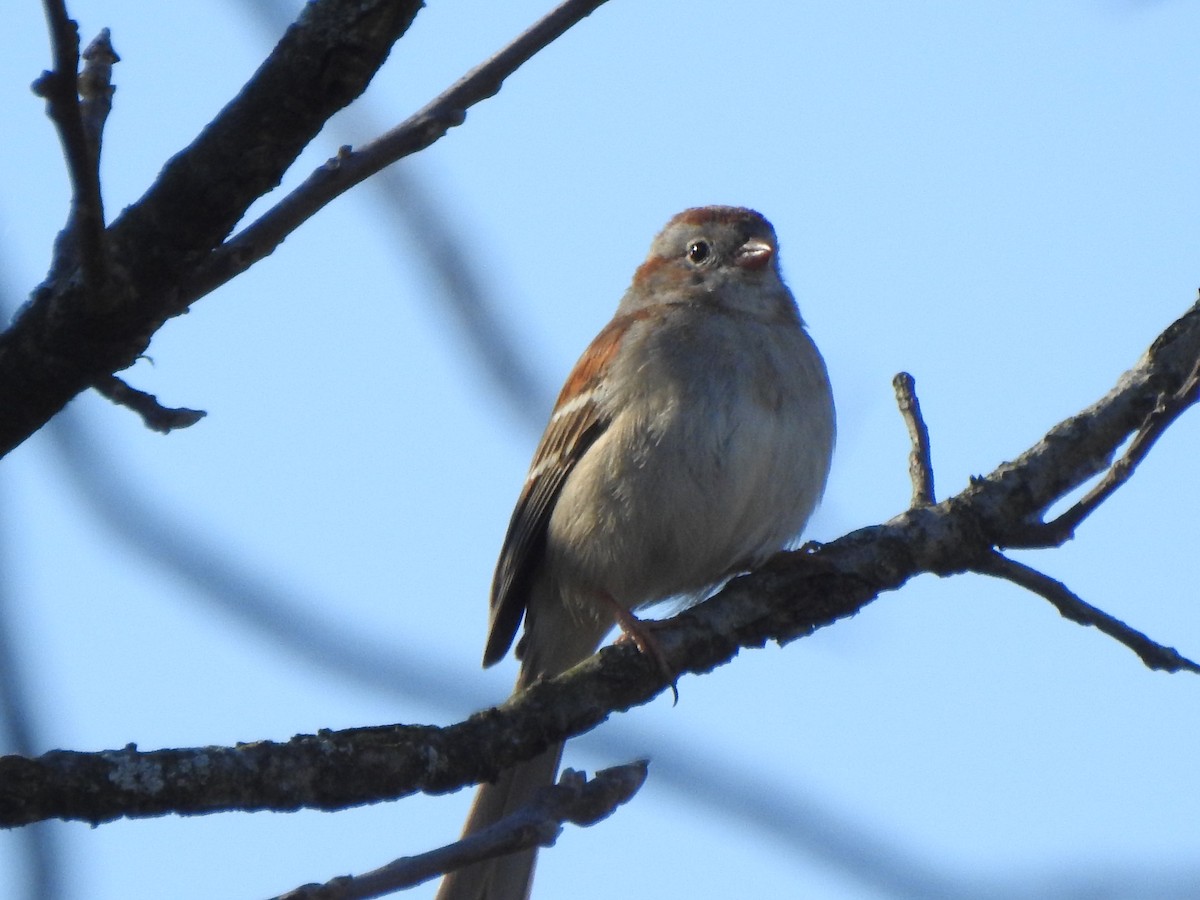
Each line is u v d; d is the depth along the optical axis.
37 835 5.24
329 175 4.91
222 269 4.90
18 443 5.12
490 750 6.41
